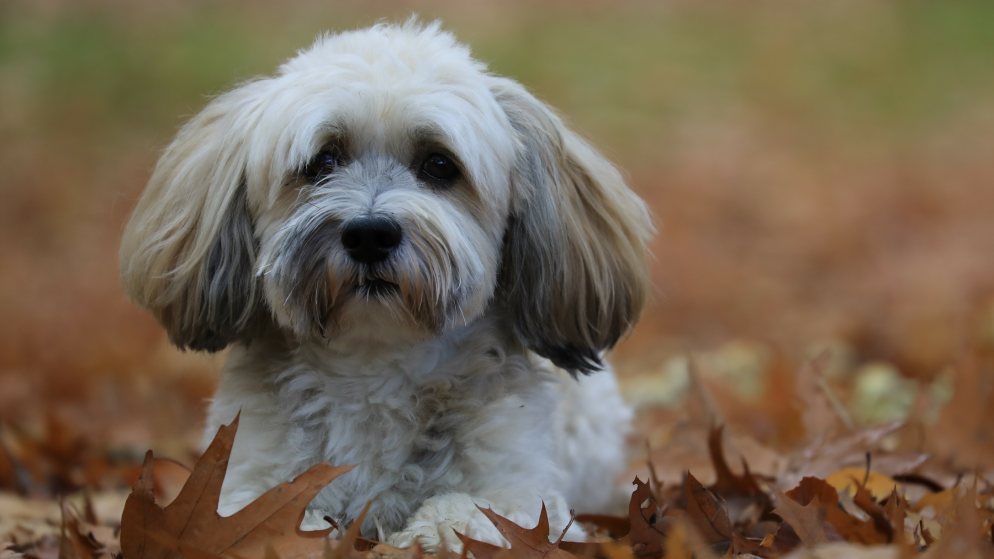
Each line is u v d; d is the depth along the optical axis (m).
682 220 20.17
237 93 6.18
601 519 5.94
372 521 5.34
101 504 7.18
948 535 4.32
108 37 28.31
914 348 11.87
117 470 8.11
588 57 29.58
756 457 7.00
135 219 6.25
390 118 5.46
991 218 19.84
